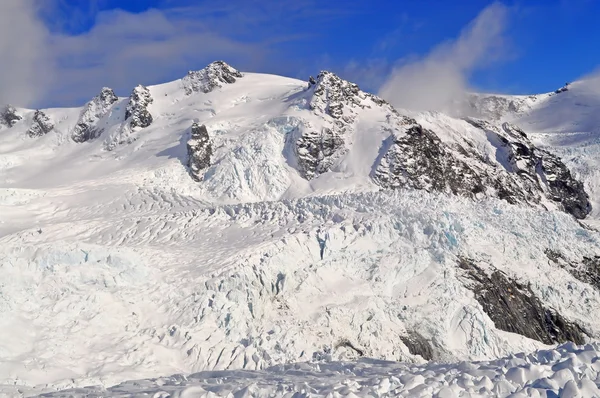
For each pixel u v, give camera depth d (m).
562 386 12.02
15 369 26.00
